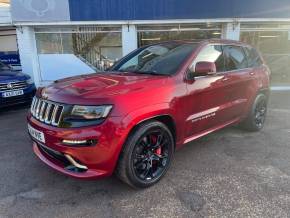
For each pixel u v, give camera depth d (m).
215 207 2.77
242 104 4.50
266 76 5.03
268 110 6.74
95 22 8.87
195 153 4.09
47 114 2.93
